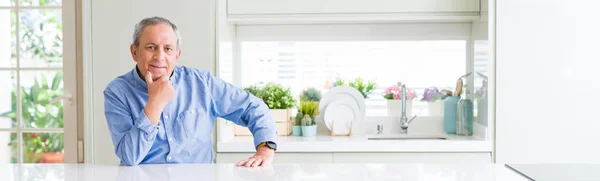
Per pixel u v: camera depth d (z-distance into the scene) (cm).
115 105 182
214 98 204
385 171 160
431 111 338
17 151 322
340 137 310
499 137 283
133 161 172
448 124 329
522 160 283
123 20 279
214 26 280
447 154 279
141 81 185
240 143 280
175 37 180
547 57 280
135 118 185
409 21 333
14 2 316
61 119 319
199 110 198
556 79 281
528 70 281
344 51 341
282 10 300
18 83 319
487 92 286
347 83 341
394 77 342
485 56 291
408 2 301
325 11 301
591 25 278
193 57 279
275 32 341
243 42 342
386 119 338
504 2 280
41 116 320
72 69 302
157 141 189
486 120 289
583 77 280
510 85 282
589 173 152
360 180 145
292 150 280
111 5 279
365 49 341
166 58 176
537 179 144
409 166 169
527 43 281
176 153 193
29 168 169
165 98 171
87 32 280
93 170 164
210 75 206
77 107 304
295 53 342
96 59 281
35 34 317
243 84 343
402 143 278
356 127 321
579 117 281
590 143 282
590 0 278
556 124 282
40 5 316
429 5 301
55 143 321
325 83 342
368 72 342
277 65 343
